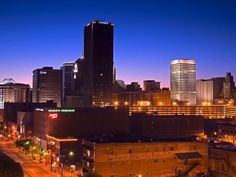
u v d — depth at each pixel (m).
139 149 159.38
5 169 129.38
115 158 155.62
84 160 163.25
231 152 156.00
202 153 168.88
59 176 165.62
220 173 161.00
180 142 166.50
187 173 163.88
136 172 158.50
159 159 162.38
